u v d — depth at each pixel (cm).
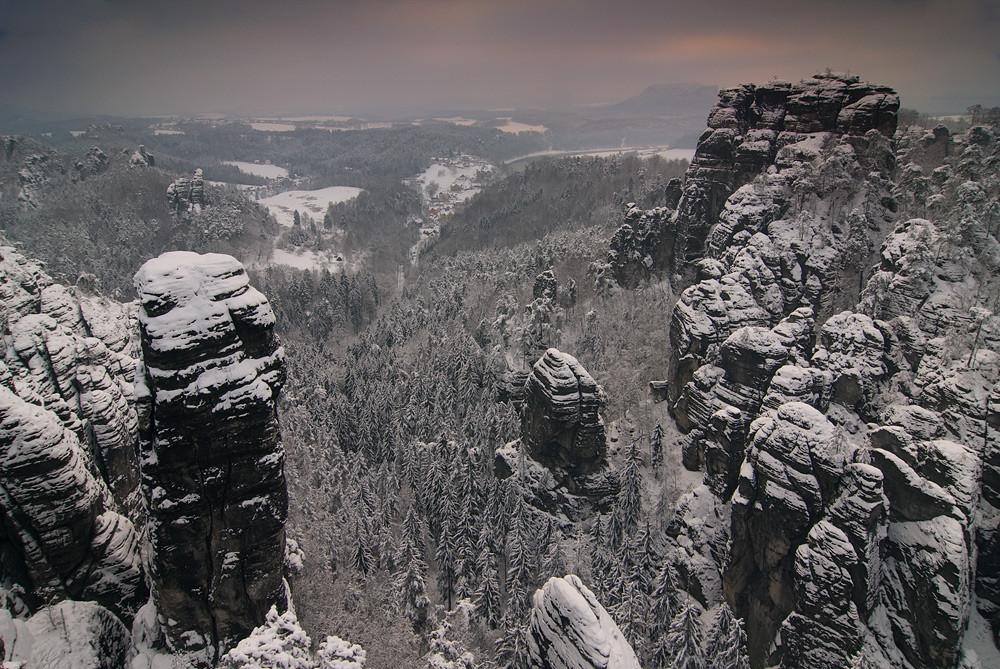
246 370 3975
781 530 5747
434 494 8406
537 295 13312
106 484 5634
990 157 9212
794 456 5678
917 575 5150
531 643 3919
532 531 8019
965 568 5028
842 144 9919
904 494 5369
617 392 9694
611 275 12800
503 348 12119
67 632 3941
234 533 4203
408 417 10844
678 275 12019
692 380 8138
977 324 6438
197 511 4059
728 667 5828
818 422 5688
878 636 5272
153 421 3891
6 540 3941
